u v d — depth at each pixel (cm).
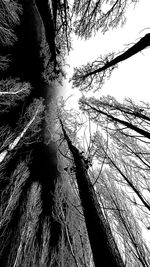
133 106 728
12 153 862
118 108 773
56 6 603
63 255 618
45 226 726
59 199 756
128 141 773
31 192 780
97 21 669
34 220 673
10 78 960
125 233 598
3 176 789
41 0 471
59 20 884
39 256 602
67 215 689
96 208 241
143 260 522
